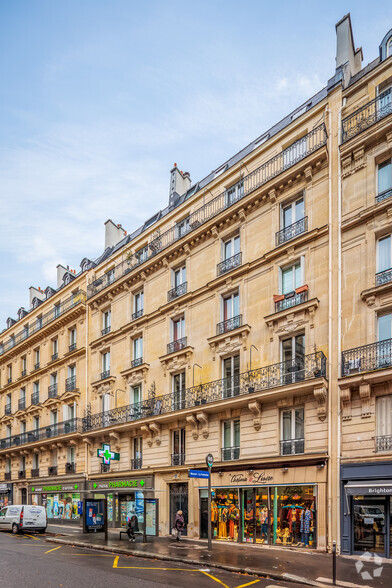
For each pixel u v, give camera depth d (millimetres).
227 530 21000
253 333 21656
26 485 37688
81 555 16875
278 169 22109
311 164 20438
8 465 41188
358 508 16719
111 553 17812
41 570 13492
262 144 23109
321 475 17781
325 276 19406
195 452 23234
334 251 19188
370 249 18109
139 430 26875
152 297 27906
